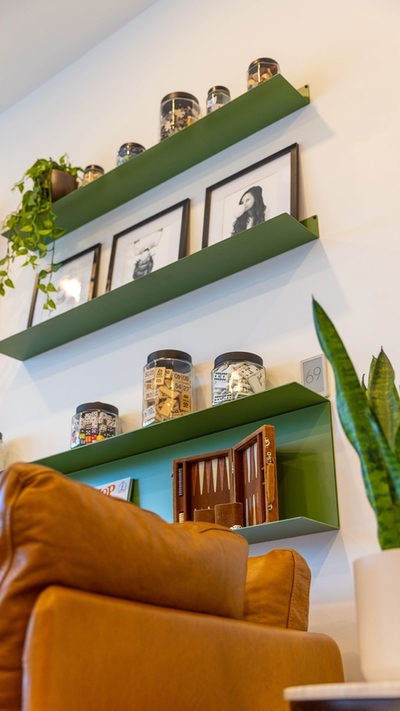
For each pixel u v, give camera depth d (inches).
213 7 126.4
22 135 153.5
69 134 143.2
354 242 93.7
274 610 68.2
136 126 131.3
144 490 103.3
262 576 70.1
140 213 122.4
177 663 46.1
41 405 125.7
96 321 118.2
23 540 41.7
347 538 82.4
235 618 55.9
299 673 59.5
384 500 54.4
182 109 114.7
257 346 98.8
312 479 87.0
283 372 94.8
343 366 58.8
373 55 101.7
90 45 145.3
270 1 117.8
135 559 45.5
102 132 136.9
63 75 149.9
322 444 87.4
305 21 111.5
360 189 95.7
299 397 87.0
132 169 116.9
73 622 40.4
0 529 42.2
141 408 109.9
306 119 104.8
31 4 135.6
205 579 51.2
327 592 81.9
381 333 87.3
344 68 103.9
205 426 95.9
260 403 88.7
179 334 109.0
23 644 40.6
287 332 96.3
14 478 42.9
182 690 45.9
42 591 41.2
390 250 90.2
